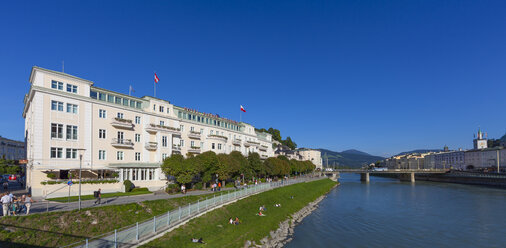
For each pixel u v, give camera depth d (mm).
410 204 74938
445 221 54656
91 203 37312
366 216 59281
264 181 97188
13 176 84812
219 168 65625
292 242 41156
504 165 164750
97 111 54375
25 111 62406
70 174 48188
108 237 23266
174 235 30953
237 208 48562
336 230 47812
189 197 46406
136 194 49938
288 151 168250
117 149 57250
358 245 40250
